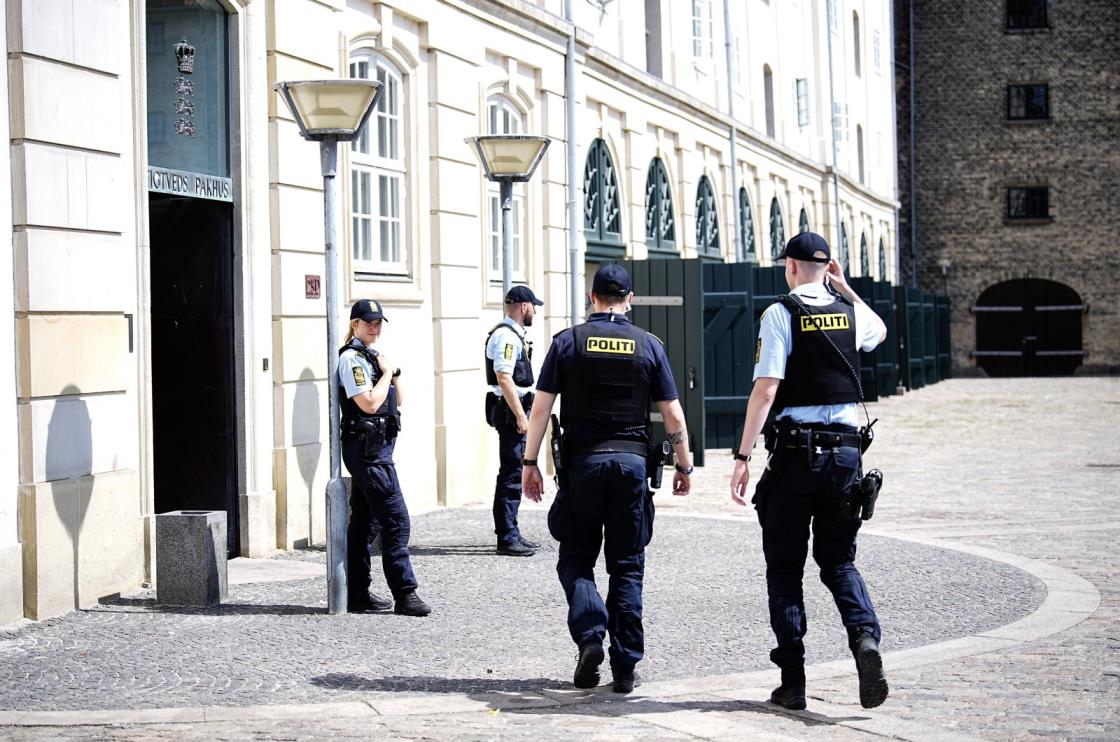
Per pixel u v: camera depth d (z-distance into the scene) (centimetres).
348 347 1574
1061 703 1130
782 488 1118
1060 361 8369
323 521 2167
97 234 1636
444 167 2625
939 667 1272
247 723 1080
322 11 2212
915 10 8538
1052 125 8350
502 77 2939
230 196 2003
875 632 1084
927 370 7288
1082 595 1638
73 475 1584
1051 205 8362
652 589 1722
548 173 3203
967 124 8450
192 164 1944
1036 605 1582
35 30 1530
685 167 4369
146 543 1752
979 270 8431
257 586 1756
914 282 8519
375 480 1552
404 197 2534
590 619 1175
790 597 1127
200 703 1160
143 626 1495
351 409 1565
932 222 8506
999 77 8406
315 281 2159
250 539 1997
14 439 1514
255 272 2020
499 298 2884
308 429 2130
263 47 2056
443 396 2602
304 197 2133
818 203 6544
